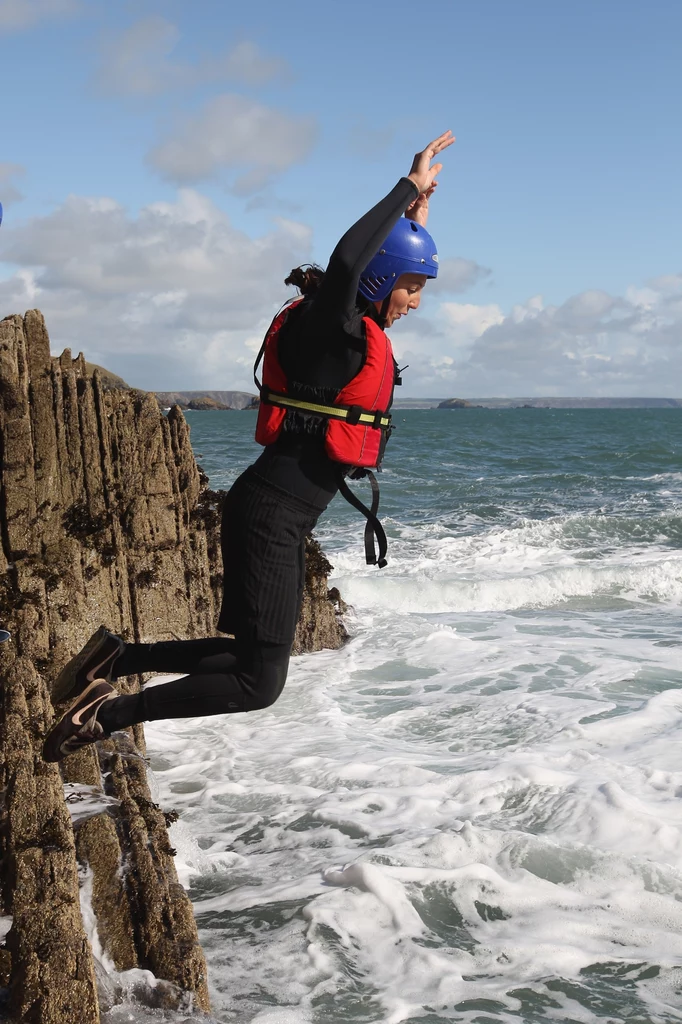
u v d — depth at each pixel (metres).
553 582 12.95
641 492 24.89
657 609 11.95
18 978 3.04
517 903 4.21
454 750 6.46
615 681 8.00
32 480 6.88
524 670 8.52
